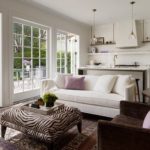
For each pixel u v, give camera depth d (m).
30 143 2.21
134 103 2.04
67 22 6.25
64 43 6.33
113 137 1.37
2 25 3.96
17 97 4.54
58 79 4.06
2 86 4.01
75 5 4.75
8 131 2.56
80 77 3.96
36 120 2.01
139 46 6.78
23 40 4.72
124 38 6.64
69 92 3.54
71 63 6.80
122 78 3.47
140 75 4.68
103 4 4.67
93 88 3.80
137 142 1.28
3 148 1.86
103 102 3.07
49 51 5.56
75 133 2.56
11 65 4.21
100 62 7.62
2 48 3.97
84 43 7.41
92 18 6.17
